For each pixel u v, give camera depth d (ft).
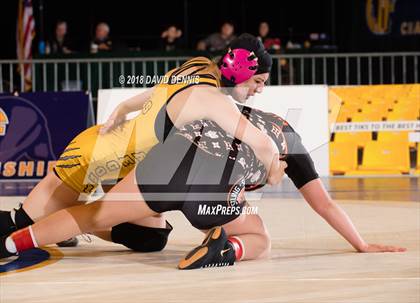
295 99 54.85
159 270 23.52
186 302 18.97
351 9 86.12
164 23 95.45
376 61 69.97
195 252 23.61
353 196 45.29
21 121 56.80
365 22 84.58
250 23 96.48
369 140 57.82
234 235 25.04
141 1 94.43
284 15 95.81
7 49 87.97
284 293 19.85
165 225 27.89
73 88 64.64
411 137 57.98
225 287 20.71
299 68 65.87
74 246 28.84
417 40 81.71
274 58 66.03
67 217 24.08
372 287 20.51
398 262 24.23
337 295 19.57
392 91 58.39
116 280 21.93
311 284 21.01
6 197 46.01
